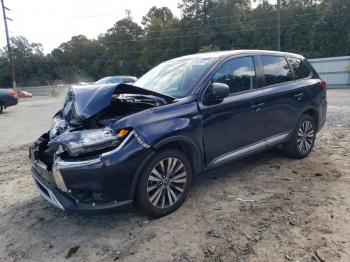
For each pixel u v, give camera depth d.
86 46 80.44
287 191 4.18
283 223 3.42
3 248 3.33
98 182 3.19
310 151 5.61
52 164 3.53
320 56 46.97
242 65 4.55
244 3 64.38
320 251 2.92
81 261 3.03
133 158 3.31
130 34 76.50
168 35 68.06
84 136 3.27
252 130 4.51
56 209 4.10
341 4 44.62
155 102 3.74
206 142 3.97
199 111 3.88
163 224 3.53
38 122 12.36
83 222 3.72
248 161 5.39
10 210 4.16
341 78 25.81
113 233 3.44
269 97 4.70
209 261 2.89
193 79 4.12
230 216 3.61
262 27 56.88
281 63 5.18
